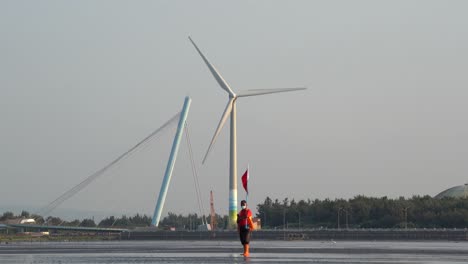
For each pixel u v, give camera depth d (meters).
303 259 54.62
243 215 60.81
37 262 50.81
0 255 63.41
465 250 78.50
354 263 49.53
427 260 54.34
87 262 50.66
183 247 91.44
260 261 51.66
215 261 51.66
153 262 50.47
